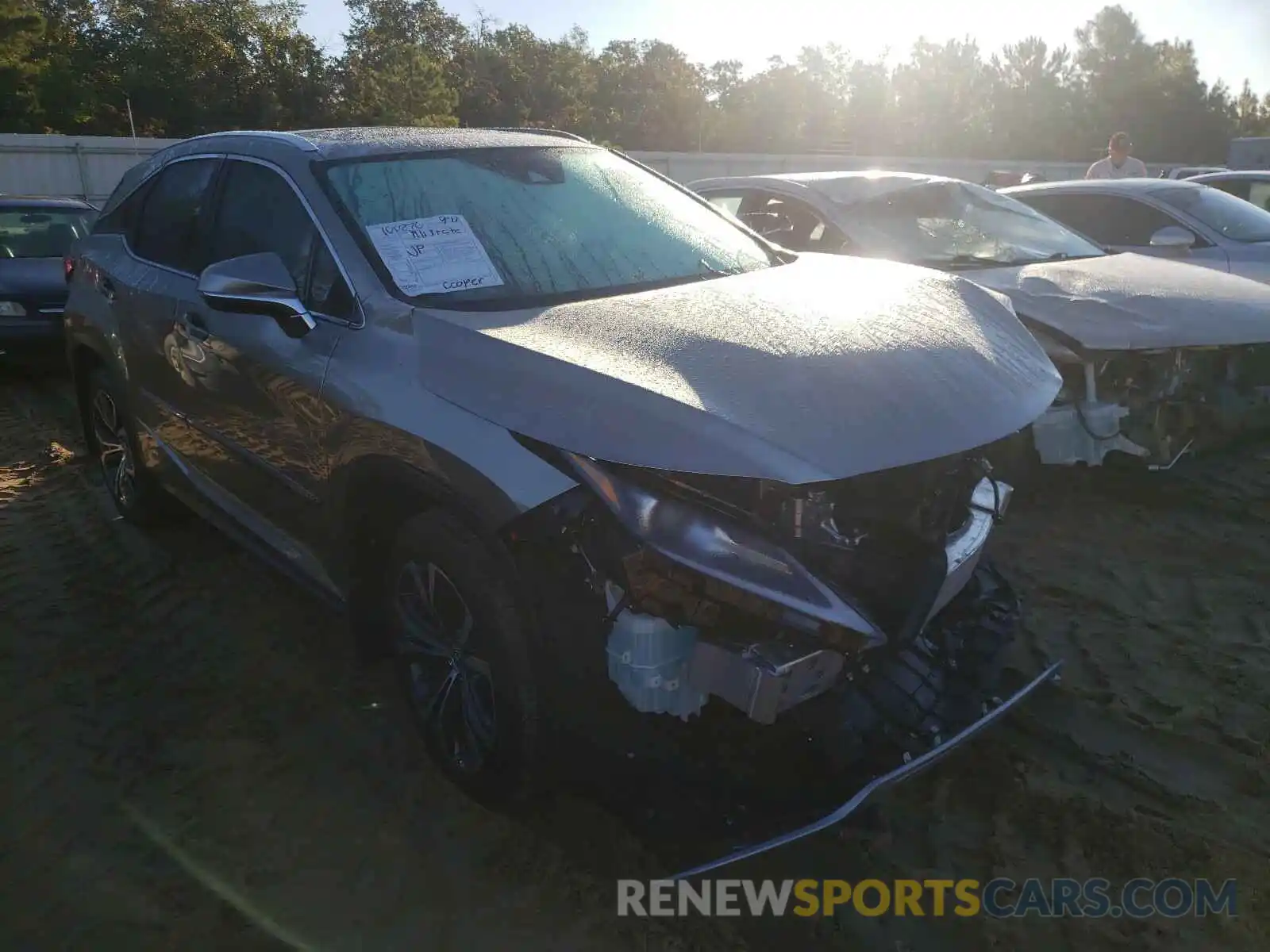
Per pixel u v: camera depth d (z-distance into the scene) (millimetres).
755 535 2311
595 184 3705
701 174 28625
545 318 2779
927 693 2615
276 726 3279
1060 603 4070
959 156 61594
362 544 2980
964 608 2963
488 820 2844
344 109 42781
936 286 3324
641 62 66625
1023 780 3006
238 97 46656
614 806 2490
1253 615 3943
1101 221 7883
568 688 2445
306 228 3184
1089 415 4816
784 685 2279
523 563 2469
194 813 2879
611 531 2295
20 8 37750
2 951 2396
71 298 4707
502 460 2428
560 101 57781
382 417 2695
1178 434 5168
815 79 64250
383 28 57781
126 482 4758
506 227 3258
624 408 2352
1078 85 63875
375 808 2896
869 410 2408
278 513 3406
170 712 3354
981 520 2957
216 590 4215
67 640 3809
